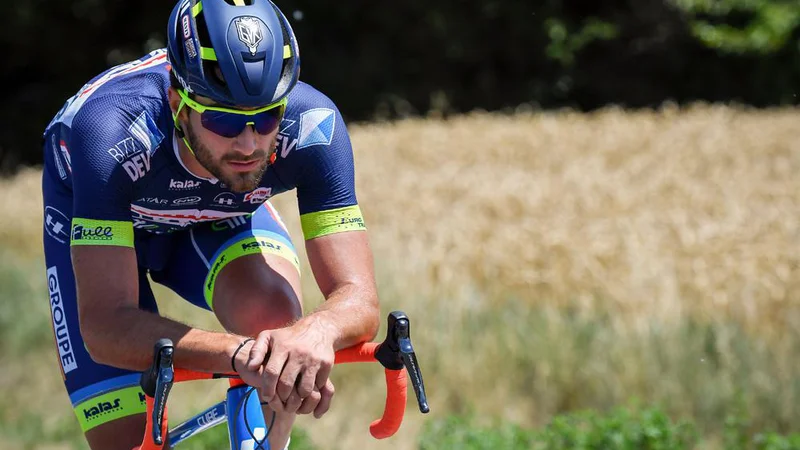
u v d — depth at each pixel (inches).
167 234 404.8
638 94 2883.9
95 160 318.3
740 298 847.7
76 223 317.4
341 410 737.0
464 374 749.3
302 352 277.4
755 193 1300.4
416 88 2854.3
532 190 1316.4
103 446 348.2
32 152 2645.2
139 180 328.5
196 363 285.0
